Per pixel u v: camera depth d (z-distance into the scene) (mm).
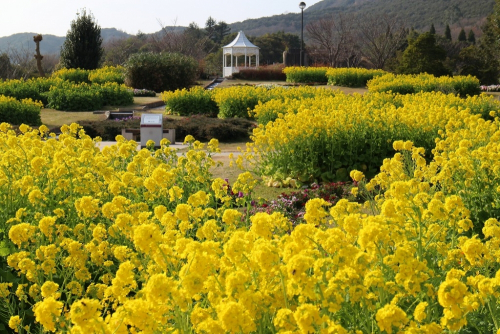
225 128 16625
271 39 91000
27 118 19562
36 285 3914
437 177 5910
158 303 2701
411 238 3898
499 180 6168
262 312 2760
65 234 5254
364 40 67750
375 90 27969
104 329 2545
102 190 6145
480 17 119125
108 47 90125
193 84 36969
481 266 3607
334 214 4074
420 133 10453
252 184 5840
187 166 7031
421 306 2701
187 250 3039
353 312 2920
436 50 45375
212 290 2922
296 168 9484
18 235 4129
